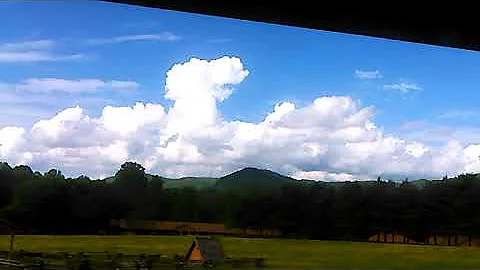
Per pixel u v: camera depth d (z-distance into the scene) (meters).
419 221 36.06
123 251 26.36
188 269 28.31
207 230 33.38
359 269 29.44
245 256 29.77
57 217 27.02
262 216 35.44
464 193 35.34
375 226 36.44
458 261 30.88
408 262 30.41
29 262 23.16
